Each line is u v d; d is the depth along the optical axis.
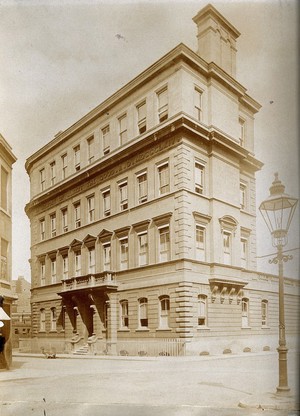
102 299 29.20
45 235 35.31
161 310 25.11
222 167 27.03
